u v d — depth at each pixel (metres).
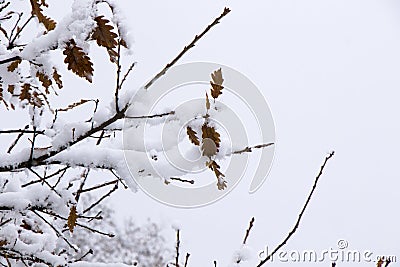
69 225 3.71
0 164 3.68
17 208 3.76
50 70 3.73
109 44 3.49
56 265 3.87
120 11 3.50
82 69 3.54
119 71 3.51
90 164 3.67
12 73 3.80
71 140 3.63
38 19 3.65
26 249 3.88
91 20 3.49
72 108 3.71
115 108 3.60
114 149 3.70
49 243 3.98
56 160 3.68
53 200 3.79
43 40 3.57
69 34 3.52
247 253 3.82
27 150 3.71
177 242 3.86
